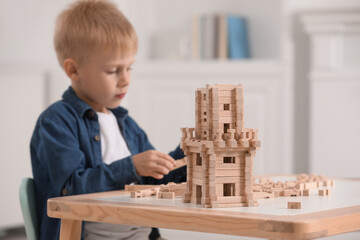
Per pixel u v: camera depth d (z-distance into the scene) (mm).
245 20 3596
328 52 3301
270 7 3541
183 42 3666
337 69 3303
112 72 1600
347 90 3295
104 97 1615
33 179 1495
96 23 1585
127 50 1598
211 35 3508
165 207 994
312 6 3357
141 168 1421
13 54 3109
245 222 870
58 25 1684
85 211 1056
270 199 1113
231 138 1017
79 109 1572
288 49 3383
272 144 3400
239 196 1019
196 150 1045
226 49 3521
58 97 3236
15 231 3131
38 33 3197
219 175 1017
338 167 3322
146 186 1287
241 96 1042
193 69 3512
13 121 3105
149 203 1057
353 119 3293
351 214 916
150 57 3795
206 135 1038
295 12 3387
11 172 3102
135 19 3672
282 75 3385
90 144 1577
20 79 3125
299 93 3402
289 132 3383
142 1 3705
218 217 898
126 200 1104
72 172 1402
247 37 3607
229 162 1055
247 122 3447
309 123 3357
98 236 1473
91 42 1568
